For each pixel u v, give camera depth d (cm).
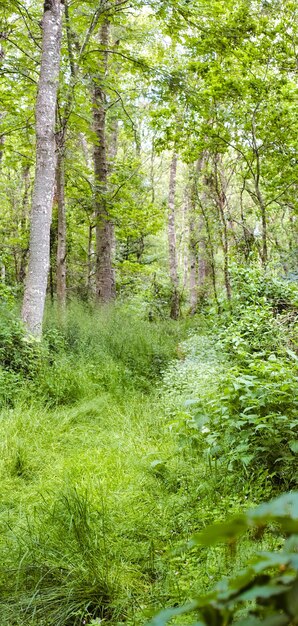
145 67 1106
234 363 695
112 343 921
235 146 1230
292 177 1239
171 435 518
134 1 992
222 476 402
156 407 628
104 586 288
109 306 1229
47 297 1466
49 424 565
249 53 1062
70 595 278
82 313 1123
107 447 511
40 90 810
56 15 826
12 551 321
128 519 361
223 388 451
